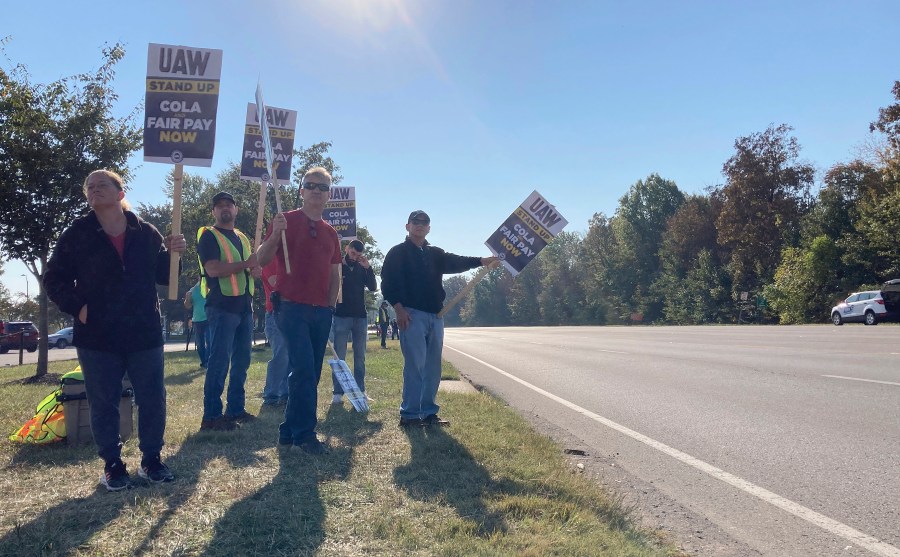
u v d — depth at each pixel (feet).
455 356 61.05
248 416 21.62
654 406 27.02
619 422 23.80
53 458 16.10
